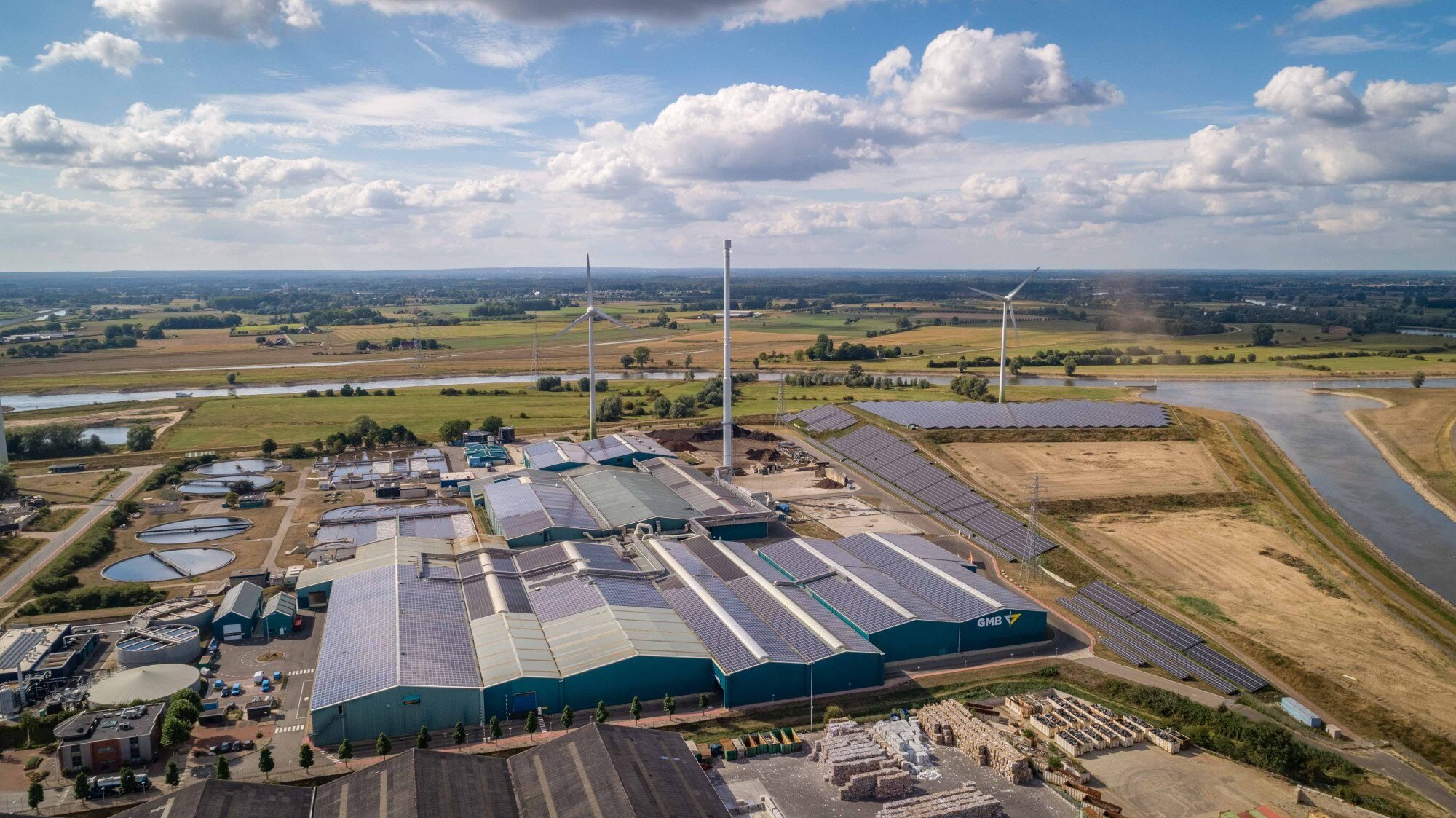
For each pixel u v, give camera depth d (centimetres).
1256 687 10512
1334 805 8319
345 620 10988
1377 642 11694
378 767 8044
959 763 9025
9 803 8112
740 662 10156
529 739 9250
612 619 10962
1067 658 11544
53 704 9731
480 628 10931
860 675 10569
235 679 10494
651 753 8344
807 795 8381
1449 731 9538
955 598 12256
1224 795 8488
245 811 7419
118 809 8050
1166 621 12075
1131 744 9431
